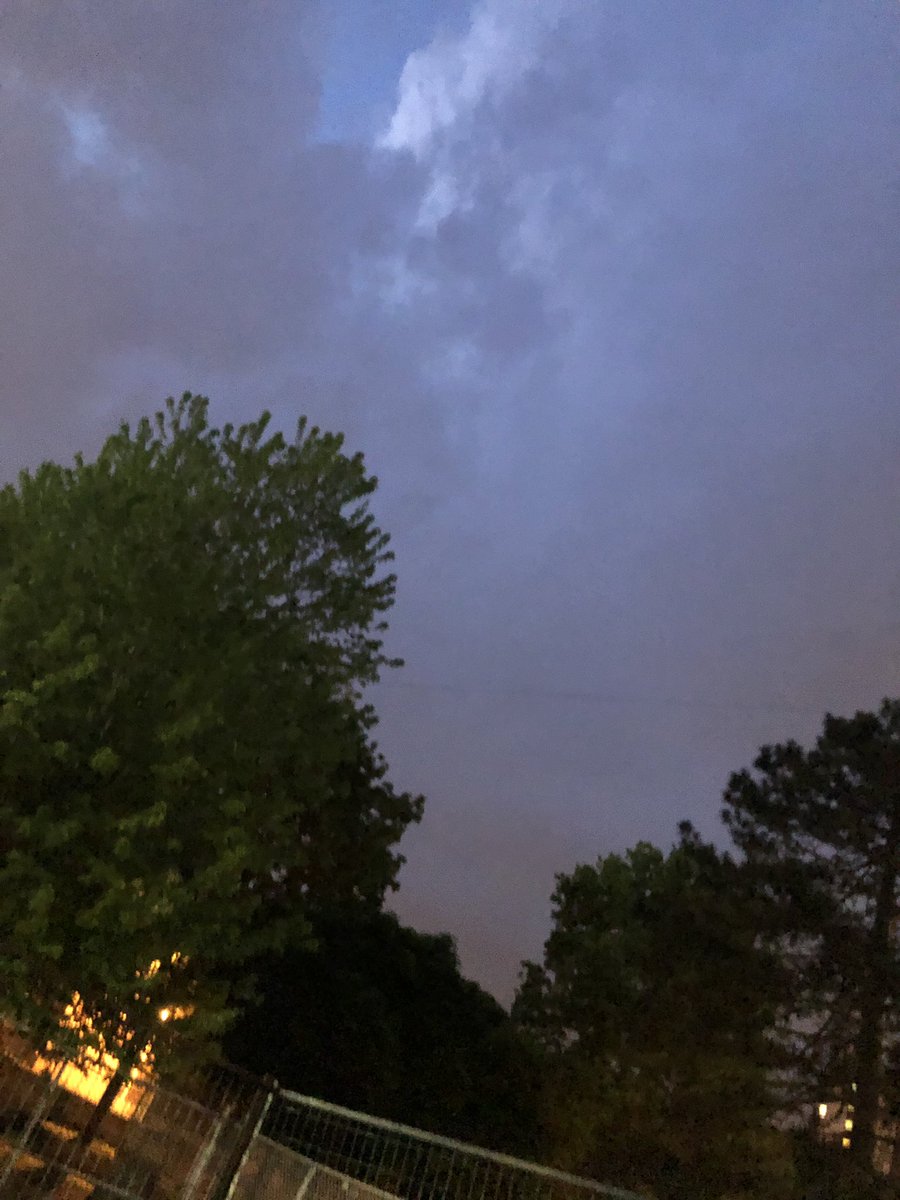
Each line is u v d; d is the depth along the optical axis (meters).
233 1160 9.98
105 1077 9.62
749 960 17.53
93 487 10.78
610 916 27.06
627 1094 20.38
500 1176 8.84
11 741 9.60
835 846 18.42
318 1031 20.69
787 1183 16.58
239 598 11.23
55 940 9.85
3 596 9.79
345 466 12.37
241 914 10.76
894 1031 16.66
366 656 12.72
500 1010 27.55
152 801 10.12
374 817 19.36
